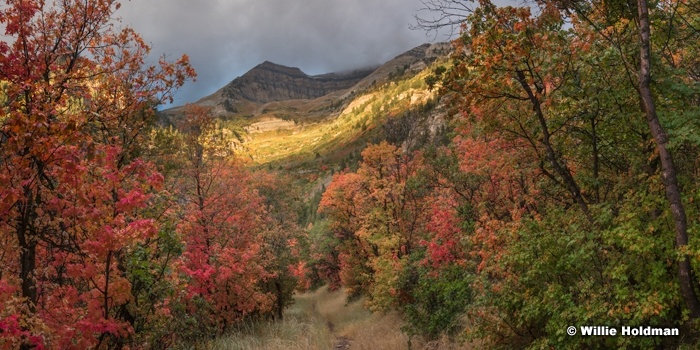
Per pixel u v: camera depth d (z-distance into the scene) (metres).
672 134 6.09
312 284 58.69
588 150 8.81
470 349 10.55
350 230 31.86
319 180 140.50
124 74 9.05
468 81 8.05
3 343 4.59
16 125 4.97
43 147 5.19
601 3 8.07
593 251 6.68
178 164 15.37
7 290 4.68
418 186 19.59
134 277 8.81
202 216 16.05
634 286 6.34
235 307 18.91
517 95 8.50
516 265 8.14
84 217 5.84
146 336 9.50
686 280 5.70
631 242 5.88
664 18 7.72
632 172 7.95
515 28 7.32
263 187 35.91
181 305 10.91
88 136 5.66
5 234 5.83
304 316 29.19
